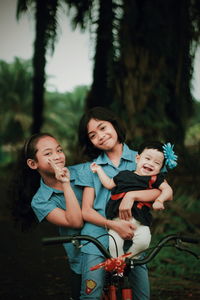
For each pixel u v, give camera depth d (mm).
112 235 3033
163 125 8227
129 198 3012
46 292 5348
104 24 8836
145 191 3055
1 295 5270
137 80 8289
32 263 6633
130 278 3229
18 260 6797
